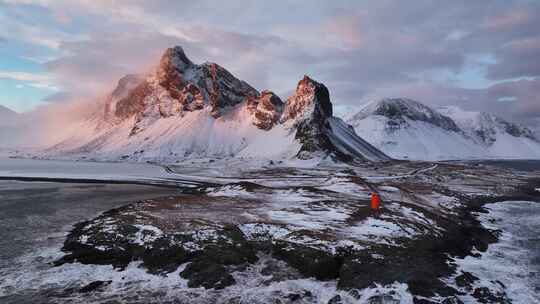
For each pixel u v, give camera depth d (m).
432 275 23.17
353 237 28.39
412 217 36.44
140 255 26.59
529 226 40.28
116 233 29.83
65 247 29.64
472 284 22.23
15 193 63.00
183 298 20.88
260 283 22.92
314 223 32.88
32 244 30.67
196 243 27.38
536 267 26.22
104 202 53.44
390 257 25.03
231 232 29.47
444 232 32.97
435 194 58.75
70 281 23.16
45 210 46.38
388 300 19.84
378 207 38.97
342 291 21.66
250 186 59.75
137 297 20.98
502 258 28.38
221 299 20.77
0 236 33.16
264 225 31.27
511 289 22.19
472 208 49.81
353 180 70.38
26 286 22.31
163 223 32.19
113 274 24.38
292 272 24.53
